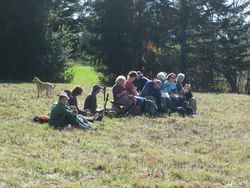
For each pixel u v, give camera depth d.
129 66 46.62
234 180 8.74
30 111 15.66
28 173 8.38
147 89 17.14
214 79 50.75
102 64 47.56
